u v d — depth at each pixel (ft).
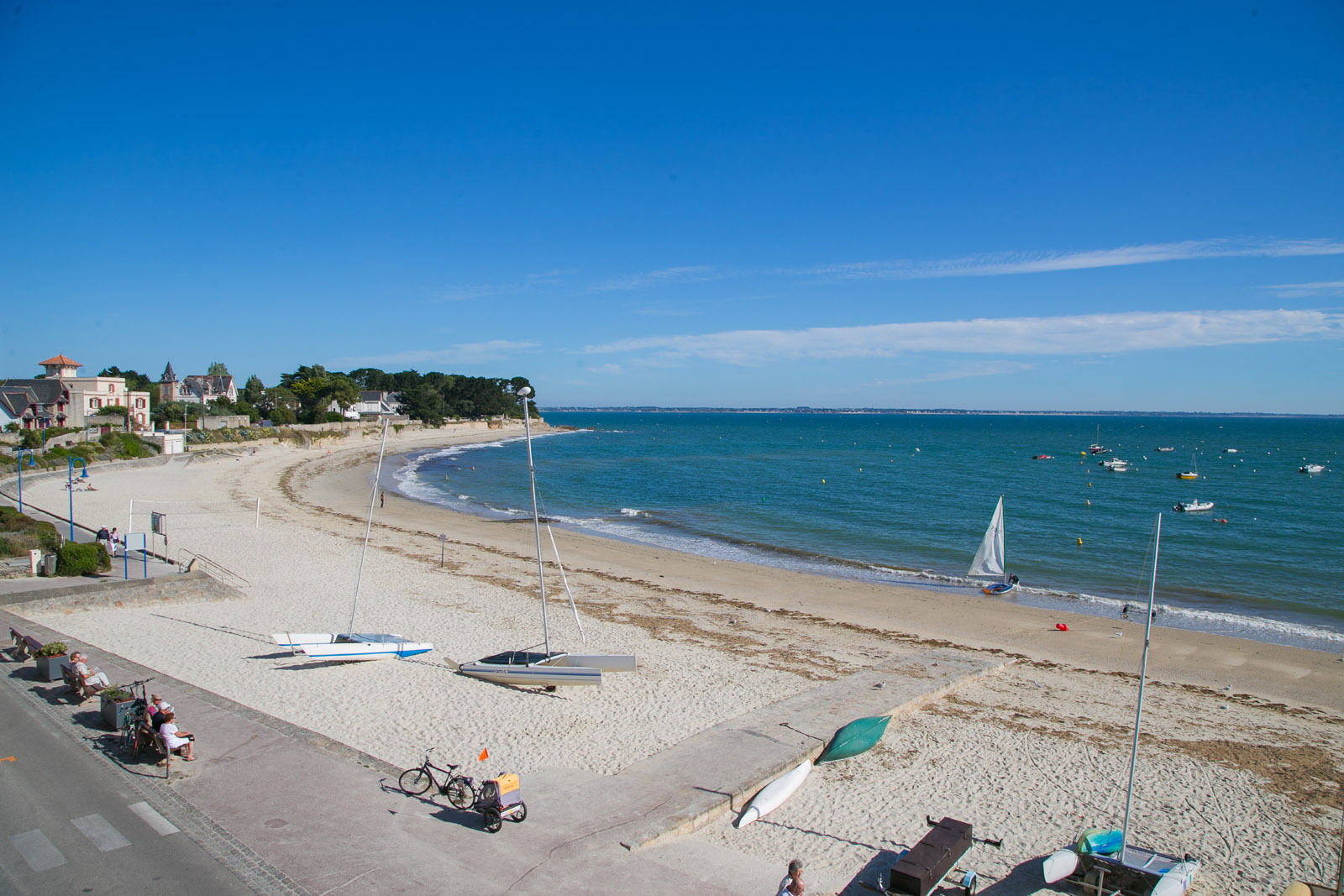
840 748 57.93
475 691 68.74
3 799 40.60
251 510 175.01
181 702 55.83
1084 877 42.50
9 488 172.35
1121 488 274.57
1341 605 116.47
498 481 287.48
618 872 38.52
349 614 93.97
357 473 291.38
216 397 456.04
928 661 82.17
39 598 83.20
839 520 196.85
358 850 38.01
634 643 87.45
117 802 40.93
